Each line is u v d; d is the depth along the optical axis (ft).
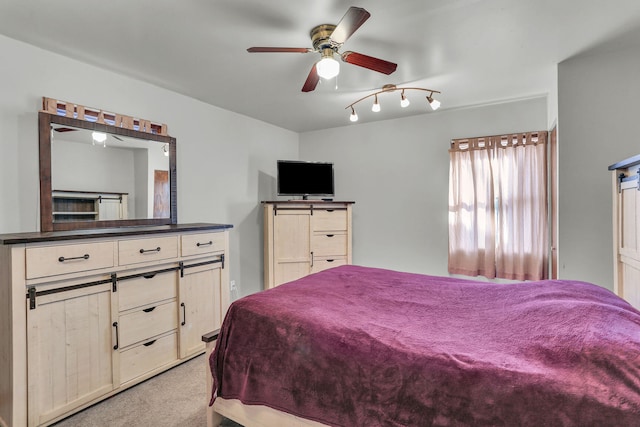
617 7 5.93
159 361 7.72
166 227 8.64
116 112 8.70
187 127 10.64
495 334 4.30
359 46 7.38
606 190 7.89
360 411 3.95
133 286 7.18
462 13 6.09
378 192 14.06
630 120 7.68
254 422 5.06
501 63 8.29
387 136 13.83
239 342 5.15
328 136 15.23
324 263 13.11
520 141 11.03
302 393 4.42
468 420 3.34
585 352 3.39
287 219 12.80
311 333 4.56
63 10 5.89
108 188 8.32
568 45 7.38
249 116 13.07
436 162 12.82
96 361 6.54
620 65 7.70
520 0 5.72
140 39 6.97
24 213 7.06
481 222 11.79
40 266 5.73
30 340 5.61
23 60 7.06
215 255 9.14
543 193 10.65
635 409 2.87
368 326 4.60
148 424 6.06
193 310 8.50
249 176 13.16
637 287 5.52
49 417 5.82
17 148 6.97
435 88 10.04
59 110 7.48
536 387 3.19
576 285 5.70
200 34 6.77
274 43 7.17
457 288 6.56
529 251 10.98
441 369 3.60
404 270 13.56
